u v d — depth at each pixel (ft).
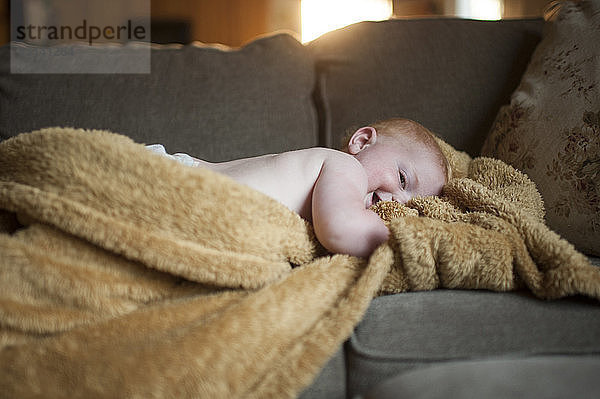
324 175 3.08
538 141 3.84
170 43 14.44
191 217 2.51
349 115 4.66
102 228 2.33
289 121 4.57
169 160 2.54
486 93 4.62
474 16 12.61
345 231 2.76
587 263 2.54
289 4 14.49
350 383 2.10
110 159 2.49
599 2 4.01
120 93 4.41
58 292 2.27
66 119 4.30
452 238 2.63
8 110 4.31
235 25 14.61
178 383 1.92
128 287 2.39
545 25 4.56
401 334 2.25
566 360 1.87
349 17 13.51
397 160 3.66
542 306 2.43
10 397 1.90
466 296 2.57
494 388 1.69
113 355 2.00
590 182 3.50
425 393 1.71
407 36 4.85
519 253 2.62
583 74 3.75
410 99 4.62
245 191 2.61
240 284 2.49
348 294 2.42
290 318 2.30
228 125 4.43
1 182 2.53
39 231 2.38
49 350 2.02
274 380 2.02
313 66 5.01
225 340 2.08
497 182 3.71
